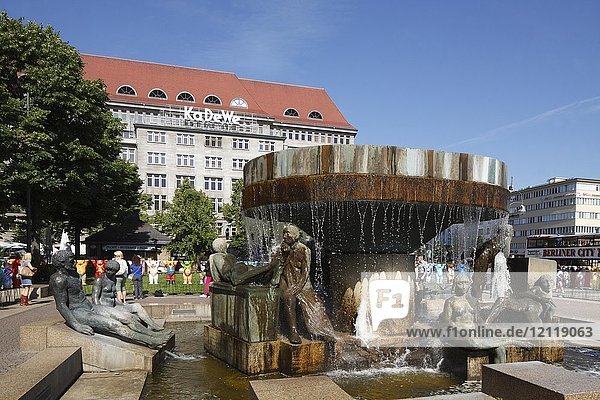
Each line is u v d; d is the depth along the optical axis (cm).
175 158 7156
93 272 2386
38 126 2561
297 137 8481
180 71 8006
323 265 870
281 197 748
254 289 701
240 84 8300
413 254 896
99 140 3070
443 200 714
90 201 3216
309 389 464
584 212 7475
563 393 440
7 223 3509
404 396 614
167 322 1224
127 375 673
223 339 773
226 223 7181
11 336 974
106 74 7475
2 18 2756
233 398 591
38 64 2767
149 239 4625
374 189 694
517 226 8644
